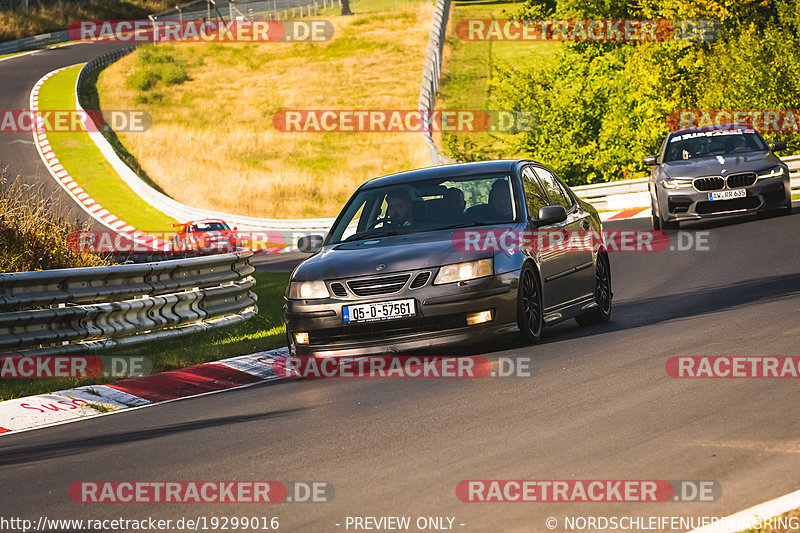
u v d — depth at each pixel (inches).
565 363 737.6
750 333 778.8
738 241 1555.1
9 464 598.2
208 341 1135.6
